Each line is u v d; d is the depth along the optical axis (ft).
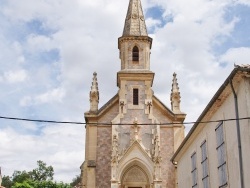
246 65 56.29
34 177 319.88
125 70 141.49
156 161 127.95
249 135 55.16
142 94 139.33
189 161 94.32
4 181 325.83
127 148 129.80
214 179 71.51
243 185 56.24
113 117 138.41
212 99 66.95
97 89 140.87
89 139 134.82
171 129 138.41
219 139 68.54
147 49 146.20
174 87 143.43
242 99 57.52
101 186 130.62
